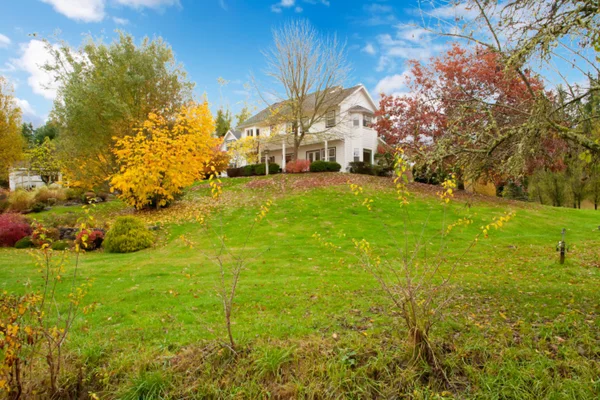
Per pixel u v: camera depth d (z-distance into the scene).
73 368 3.42
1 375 2.82
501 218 3.70
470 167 5.09
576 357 3.26
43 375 3.28
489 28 4.38
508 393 2.89
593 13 3.55
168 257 9.94
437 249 10.21
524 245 10.93
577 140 4.07
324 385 3.11
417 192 18.69
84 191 23.08
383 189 19.06
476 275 7.38
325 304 5.47
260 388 3.14
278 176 23.02
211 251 10.60
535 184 27.41
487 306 5.04
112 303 5.75
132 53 18.69
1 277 7.45
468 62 15.93
